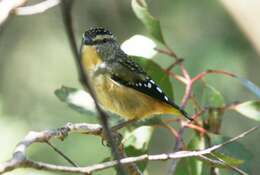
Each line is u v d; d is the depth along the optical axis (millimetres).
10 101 16109
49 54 16766
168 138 15711
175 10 16562
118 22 17000
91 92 5156
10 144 13430
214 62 15984
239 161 8328
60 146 14273
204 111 9641
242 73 15961
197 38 16312
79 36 16797
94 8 17250
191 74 15758
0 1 5719
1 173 5852
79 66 4938
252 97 15898
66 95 9391
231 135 16125
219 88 15852
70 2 4750
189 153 7230
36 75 16562
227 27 16266
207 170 9664
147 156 6930
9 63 16531
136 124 9766
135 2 9883
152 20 9844
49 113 15797
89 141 14391
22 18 16734
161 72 9836
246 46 16109
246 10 13086
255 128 7648
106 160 8445
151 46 9797
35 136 6703
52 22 16922
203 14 16438
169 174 9195
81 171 6246
